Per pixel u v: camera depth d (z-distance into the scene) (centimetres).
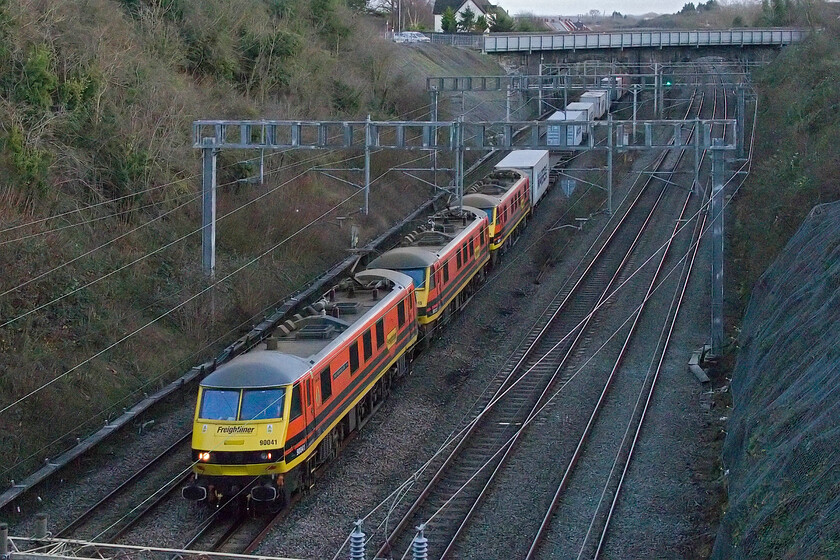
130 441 2869
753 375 2734
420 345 3738
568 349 3812
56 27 4159
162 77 4675
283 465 2314
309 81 6112
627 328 4050
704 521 2292
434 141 3594
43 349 3055
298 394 2388
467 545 2189
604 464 2675
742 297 4272
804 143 5178
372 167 6112
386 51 7444
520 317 4328
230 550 2161
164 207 4150
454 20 13050
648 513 2352
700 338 3906
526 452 2770
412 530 2277
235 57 5662
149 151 4153
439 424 3062
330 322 2781
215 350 3591
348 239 5006
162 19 5191
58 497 2467
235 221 4384
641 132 8419
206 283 3672
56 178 3734
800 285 2908
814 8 9981
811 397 1994
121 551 1961
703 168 7181
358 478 2605
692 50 9862
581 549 2155
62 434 2780
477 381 3497
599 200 6575
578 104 7969
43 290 3241
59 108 3959
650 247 5416
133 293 3591
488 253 4797
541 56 10019
